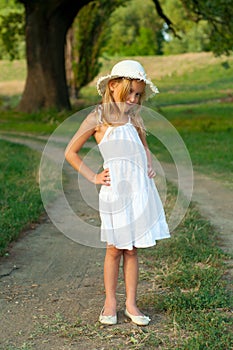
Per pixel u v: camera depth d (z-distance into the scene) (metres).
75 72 32.53
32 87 25.94
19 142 17.50
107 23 32.50
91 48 32.31
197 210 7.61
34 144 16.98
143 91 4.14
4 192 8.41
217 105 30.12
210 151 13.94
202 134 17.92
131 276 4.26
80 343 3.93
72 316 4.38
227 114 25.64
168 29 27.34
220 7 19.83
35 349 3.85
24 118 24.81
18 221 6.79
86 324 4.22
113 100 4.09
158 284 4.98
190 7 22.00
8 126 22.50
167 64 45.72
